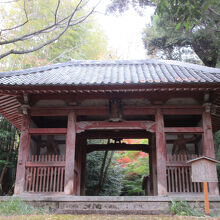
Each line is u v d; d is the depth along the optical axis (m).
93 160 15.42
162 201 7.23
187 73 8.87
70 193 7.67
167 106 8.53
